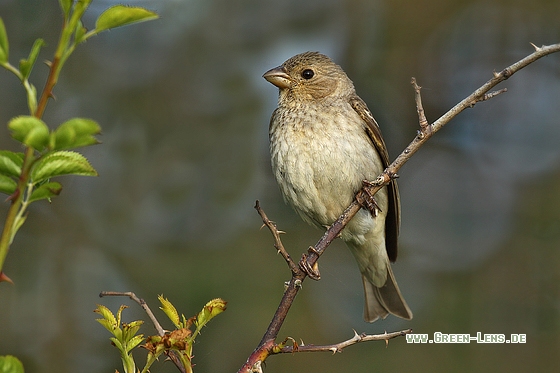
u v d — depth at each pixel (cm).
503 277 1227
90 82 1242
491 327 1166
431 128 600
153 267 1110
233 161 1214
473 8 1380
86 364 1055
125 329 448
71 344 1066
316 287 1204
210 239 1160
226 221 1178
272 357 1091
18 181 334
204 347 1016
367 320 909
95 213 1157
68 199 1158
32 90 314
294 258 1138
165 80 1260
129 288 1097
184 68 1271
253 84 1273
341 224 643
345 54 1353
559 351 1123
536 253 1243
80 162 336
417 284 1247
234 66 1283
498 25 1384
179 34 1295
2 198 1138
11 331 1053
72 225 1140
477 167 1369
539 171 1357
